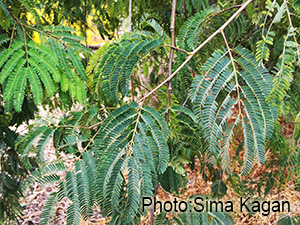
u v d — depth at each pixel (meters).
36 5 1.01
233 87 0.64
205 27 0.84
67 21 1.53
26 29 0.97
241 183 1.49
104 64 0.72
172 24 0.73
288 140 1.33
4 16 0.92
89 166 0.67
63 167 0.69
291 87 0.86
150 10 1.39
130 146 0.63
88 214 0.64
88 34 1.77
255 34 1.20
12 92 0.82
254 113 0.62
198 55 0.89
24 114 1.34
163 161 0.63
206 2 1.11
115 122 0.65
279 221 1.13
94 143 0.69
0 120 1.31
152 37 0.75
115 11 1.35
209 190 2.21
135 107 0.68
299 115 0.79
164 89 1.01
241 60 0.65
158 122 0.67
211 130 0.62
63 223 2.06
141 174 0.61
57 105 1.32
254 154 0.61
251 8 0.98
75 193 0.65
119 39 0.75
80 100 0.95
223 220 0.80
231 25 1.05
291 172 1.42
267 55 0.63
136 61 0.70
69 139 0.73
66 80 0.92
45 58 0.88
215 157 0.65
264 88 0.62
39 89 0.85
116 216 0.74
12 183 1.33
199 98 0.63
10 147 1.31
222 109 0.63
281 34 1.08
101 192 0.61
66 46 0.97
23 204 2.55
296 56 0.64
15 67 0.84
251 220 1.85
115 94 0.72
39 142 0.71
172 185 0.94
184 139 0.90
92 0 1.42
